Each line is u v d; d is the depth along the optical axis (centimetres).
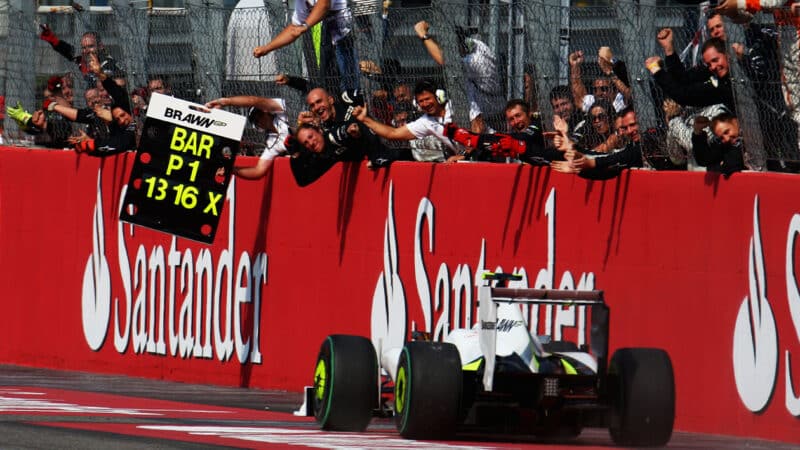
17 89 6444
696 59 4538
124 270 6212
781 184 4181
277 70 5497
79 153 6388
